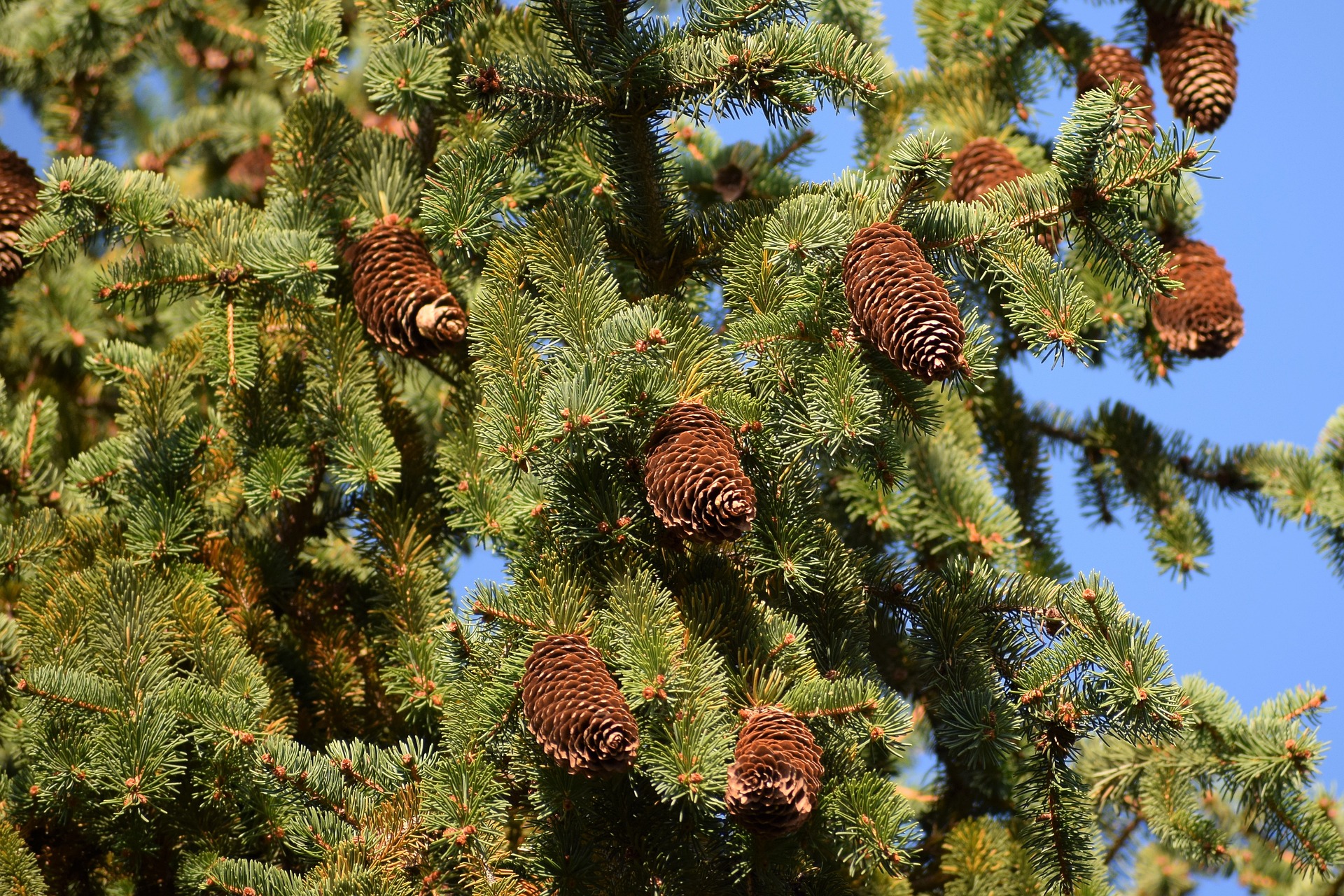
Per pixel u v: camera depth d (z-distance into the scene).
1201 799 8.06
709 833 5.68
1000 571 6.41
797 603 6.22
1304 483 9.35
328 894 5.36
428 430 8.11
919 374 5.17
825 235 5.52
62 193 6.42
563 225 6.24
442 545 7.25
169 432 7.11
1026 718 5.75
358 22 10.55
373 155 7.17
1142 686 5.32
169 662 6.53
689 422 5.35
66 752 5.86
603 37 6.18
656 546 5.88
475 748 5.70
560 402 5.24
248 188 11.04
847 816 5.40
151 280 6.71
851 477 7.93
